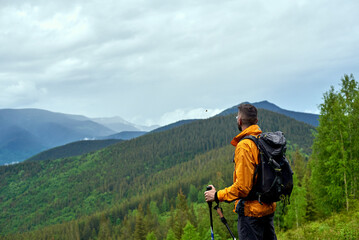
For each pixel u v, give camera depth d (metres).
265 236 2.88
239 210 2.84
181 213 61.56
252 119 2.92
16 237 182.88
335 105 19.27
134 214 164.62
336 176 18.83
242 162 2.69
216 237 30.80
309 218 27.42
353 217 9.05
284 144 2.66
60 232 171.12
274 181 2.62
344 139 19.11
